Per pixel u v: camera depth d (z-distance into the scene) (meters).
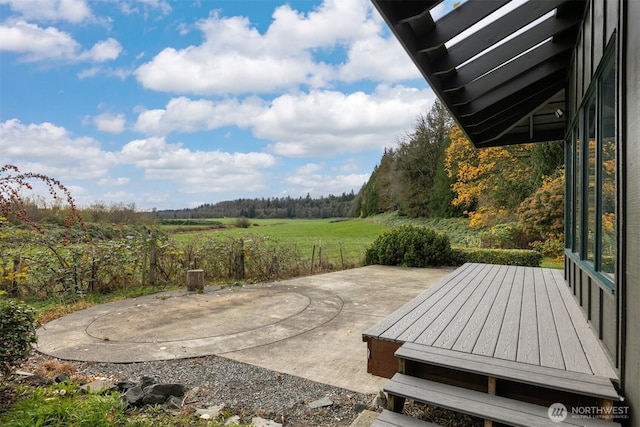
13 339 2.73
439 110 22.62
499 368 2.31
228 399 2.93
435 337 2.91
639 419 1.80
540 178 13.76
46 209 7.08
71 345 4.21
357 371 3.39
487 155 15.33
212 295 6.91
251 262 9.12
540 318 3.43
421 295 4.43
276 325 4.87
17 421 2.34
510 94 4.73
